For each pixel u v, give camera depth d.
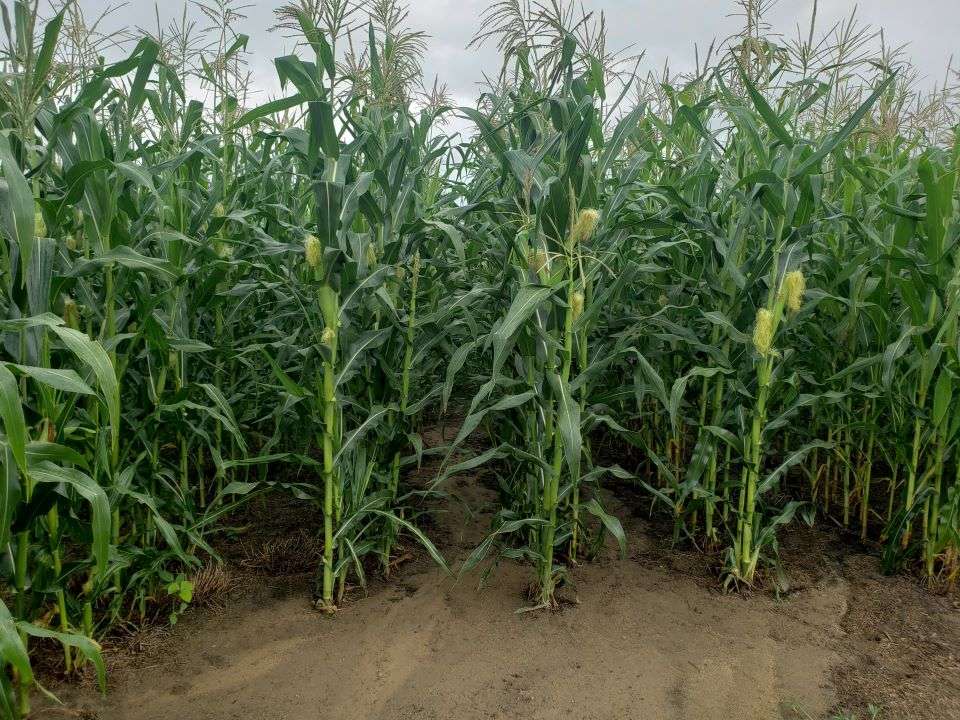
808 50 3.16
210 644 2.67
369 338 2.85
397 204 3.04
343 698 2.37
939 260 2.84
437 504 4.14
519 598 3.07
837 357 3.80
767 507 3.39
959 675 2.55
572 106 2.73
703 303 3.57
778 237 2.79
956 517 3.16
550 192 2.52
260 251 3.09
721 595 3.14
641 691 2.43
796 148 2.87
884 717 2.30
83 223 2.40
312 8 2.89
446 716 2.29
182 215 2.90
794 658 2.65
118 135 2.97
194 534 2.90
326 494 2.88
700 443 3.23
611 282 3.38
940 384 2.85
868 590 3.20
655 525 3.89
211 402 3.43
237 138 4.23
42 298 1.94
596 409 3.17
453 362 2.70
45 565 2.12
